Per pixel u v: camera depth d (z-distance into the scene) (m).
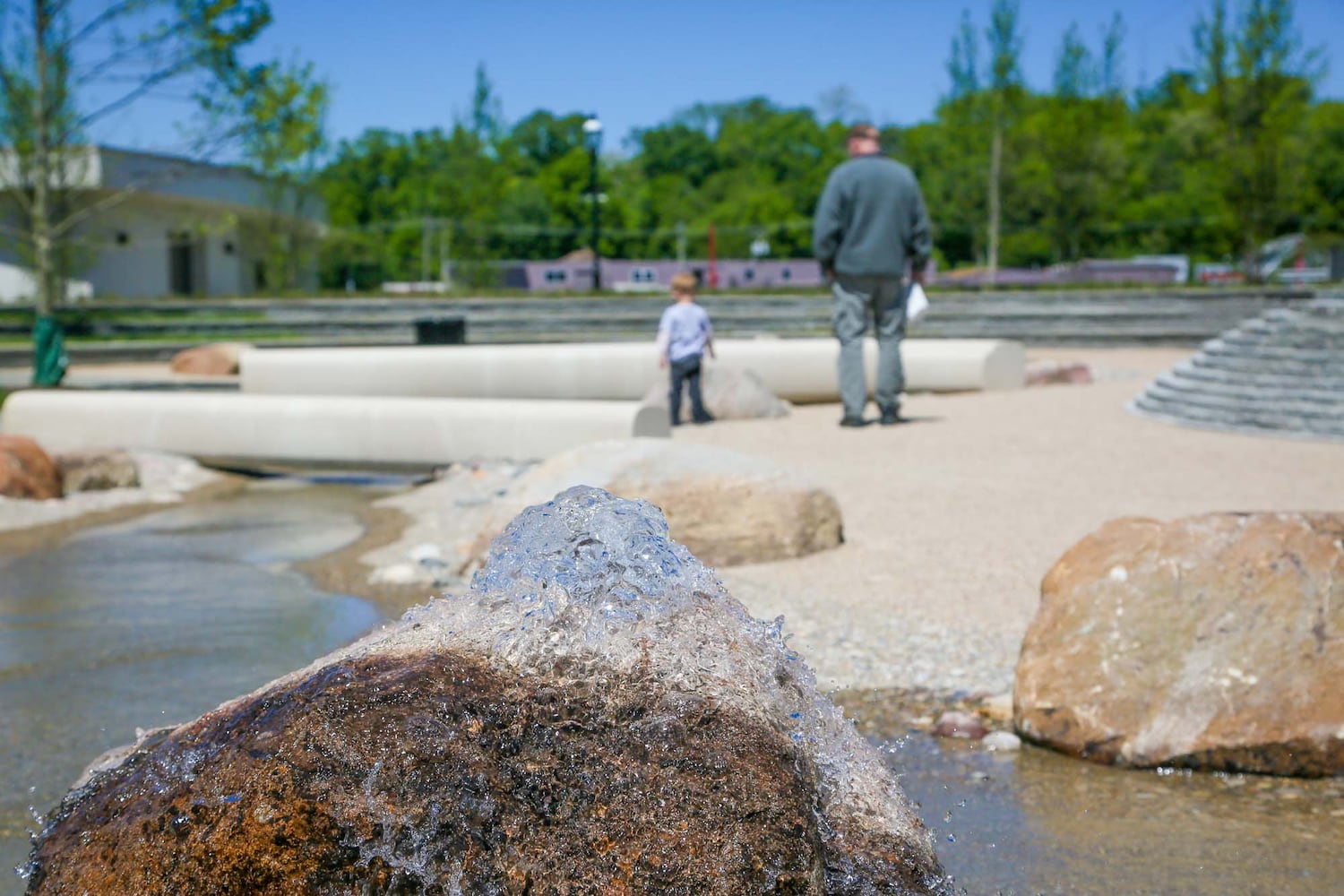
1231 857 3.55
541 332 27.70
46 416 12.45
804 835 2.33
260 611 6.54
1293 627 4.38
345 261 51.50
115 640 5.97
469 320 27.84
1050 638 4.63
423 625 2.81
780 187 92.62
